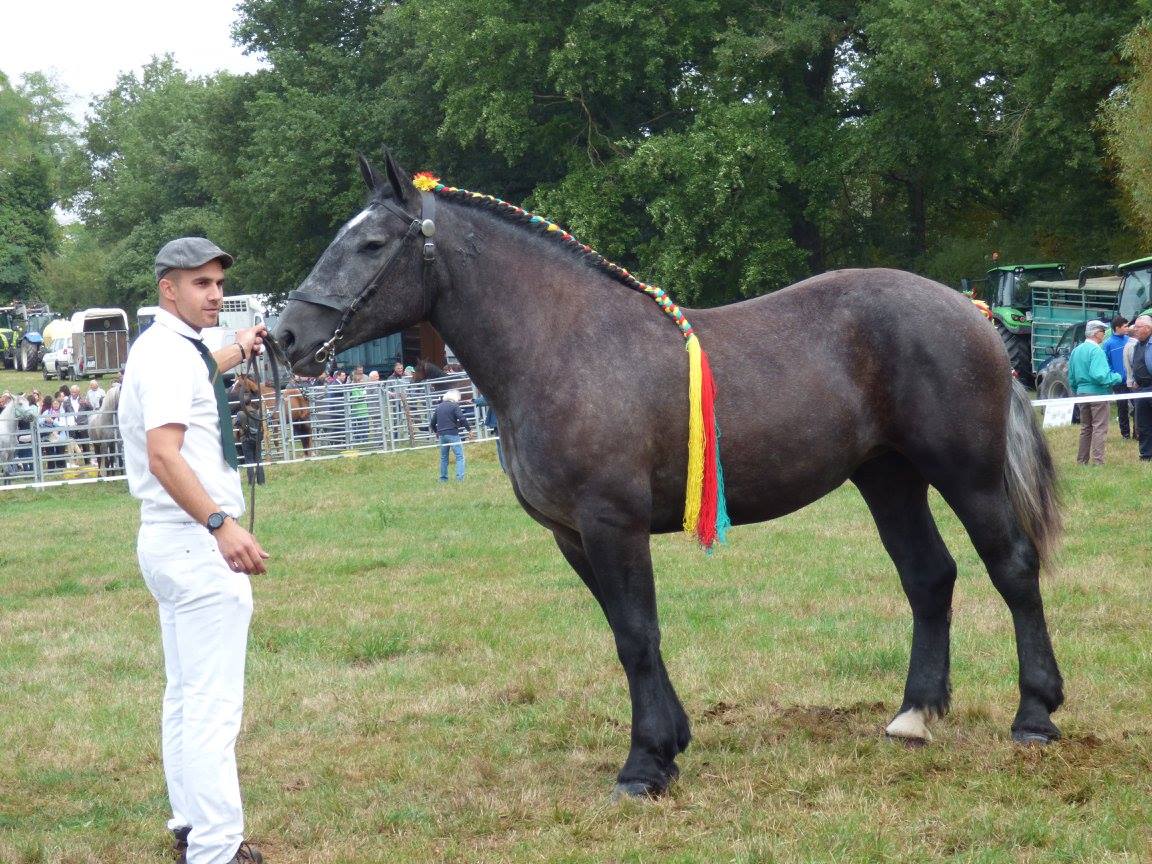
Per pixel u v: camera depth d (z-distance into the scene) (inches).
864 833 159.3
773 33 1100.5
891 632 280.8
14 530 616.1
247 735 232.1
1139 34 893.8
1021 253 1181.1
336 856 165.5
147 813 191.2
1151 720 202.2
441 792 192.1
